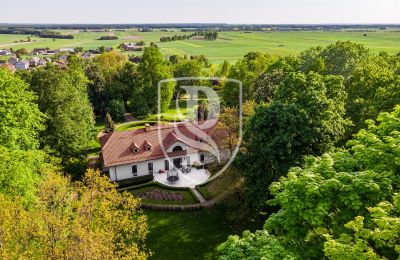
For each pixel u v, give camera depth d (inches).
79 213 981.8
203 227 1482.5
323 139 1284.4
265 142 1315.2
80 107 2098.9
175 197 1711.4
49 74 1947.6
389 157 693.9
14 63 7687.0
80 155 1982.0
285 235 689.6
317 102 1331.2
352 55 2330.2
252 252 604.1
